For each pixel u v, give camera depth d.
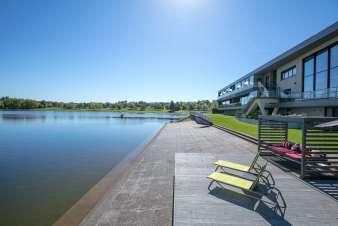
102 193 6.66
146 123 47.47
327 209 4.27
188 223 3.76
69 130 30.77
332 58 19.27
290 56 24.92
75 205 5.78
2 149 15.85
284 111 27.64
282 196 4.87
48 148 16.25
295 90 25.58
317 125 5.85
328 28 17.77
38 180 8.60
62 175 9.25
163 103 172.62
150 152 10.98
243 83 45.28
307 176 6.15
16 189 7.59
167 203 5.08
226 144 13.06
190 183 5.68
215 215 4.02
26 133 27.03
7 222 5.31
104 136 23.92
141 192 5.76
